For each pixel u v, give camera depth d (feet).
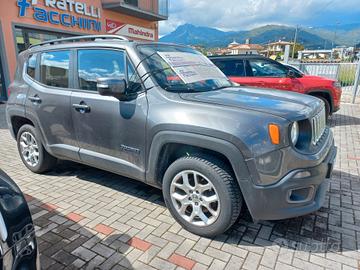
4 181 5.97
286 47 48.57
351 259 7.87
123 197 11.43
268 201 7.61
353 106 34.94
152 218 9.91
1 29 31.96
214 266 7.64
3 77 33.63
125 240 8.71
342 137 20.68
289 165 7.54
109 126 9.92
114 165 10.23
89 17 43.01
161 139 8.64
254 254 8.07
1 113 29.32
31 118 12.65
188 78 10.09
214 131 7.72
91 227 9.38
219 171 8.03
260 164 7.43
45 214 10.16
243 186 7.72
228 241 8.64
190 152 8.92
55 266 7.67
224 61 24.38
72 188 12.22
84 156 11.10
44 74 12.24
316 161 7.84
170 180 8.98
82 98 10.57
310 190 8.04
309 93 23.44
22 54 13.58
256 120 7.53
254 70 23.91
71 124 11.14
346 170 14.26
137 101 9.21
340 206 10.62
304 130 8.09
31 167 13.69
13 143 19.21
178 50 11.50
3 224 5.10
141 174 9.55
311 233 9.00
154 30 59.98
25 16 33.99
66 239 8.77
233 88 10.94
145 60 9.62
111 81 8.79
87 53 10.79
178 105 8.52
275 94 10.24
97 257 8.00
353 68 39.63
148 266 7.66
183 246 8.43
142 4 54.39
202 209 8.74
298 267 7.59
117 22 49.24
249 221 9.66
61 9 38.11
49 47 12.17
